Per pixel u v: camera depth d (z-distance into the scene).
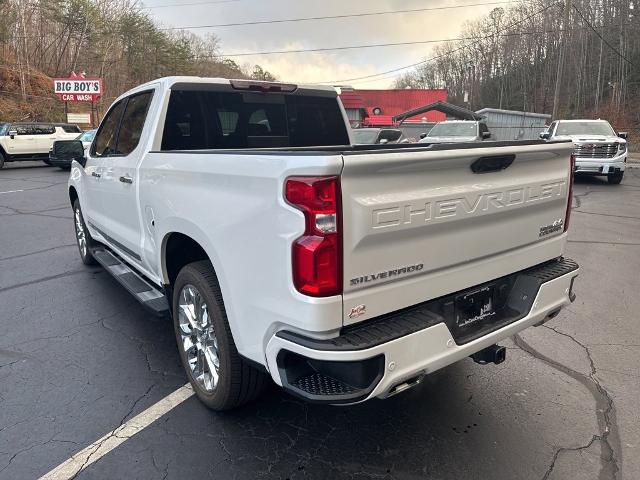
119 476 2.46
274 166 2.12
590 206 10.84
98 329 4.24
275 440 2.75
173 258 3.38
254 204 2.24
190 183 2.80
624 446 2.68
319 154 1.96
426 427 2.87
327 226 1.96
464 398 3.18
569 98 57.44
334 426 2.88
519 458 2.59
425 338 2.22
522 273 2.96
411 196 2.18
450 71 86.44
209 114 3.85
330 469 2.51
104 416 2.97
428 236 2.30
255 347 2.38
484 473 2.48
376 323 2.20
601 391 3.25
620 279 5.64
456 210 2.38
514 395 3.21
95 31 49.31
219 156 2.52
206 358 2.98
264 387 2.87
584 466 2.53
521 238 2.85
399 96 54.88
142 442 2.72
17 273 5.90
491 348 2.75
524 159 2.71
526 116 39.78
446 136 15.80
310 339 2.07
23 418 2.94
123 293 5.16
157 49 58.88
